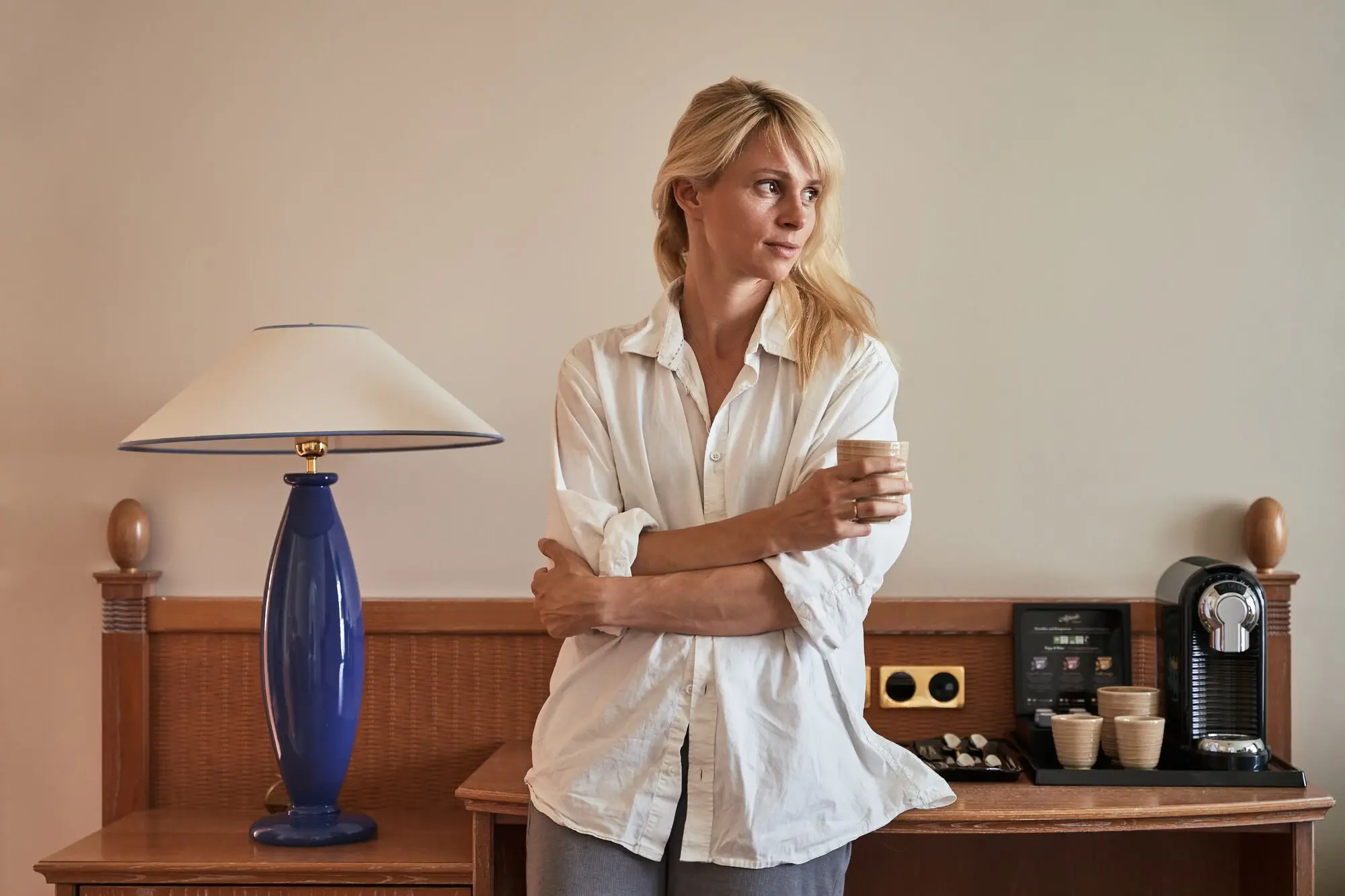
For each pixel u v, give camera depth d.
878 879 1.99
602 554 1.39
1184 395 2.02
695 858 1.35
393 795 2.02
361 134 2.06
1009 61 2.03
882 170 2.03
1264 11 2.02
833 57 2.04
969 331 2.02
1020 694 1.92
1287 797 1.56
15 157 2.07
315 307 2.06
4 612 2.06
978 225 2.02
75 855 1.71
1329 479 2.01
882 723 1.98
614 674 1.42
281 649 1.75
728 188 1.39
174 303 2.06
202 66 2.07
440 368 2.05
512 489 2.04
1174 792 1.60
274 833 1.76
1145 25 2.03
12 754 2.06
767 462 1.44
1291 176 2.02
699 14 2.05
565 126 2.05
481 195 2.05
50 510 2.06
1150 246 2.02
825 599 1.36
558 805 1.40
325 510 1.78
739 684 1.38
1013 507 2.02
